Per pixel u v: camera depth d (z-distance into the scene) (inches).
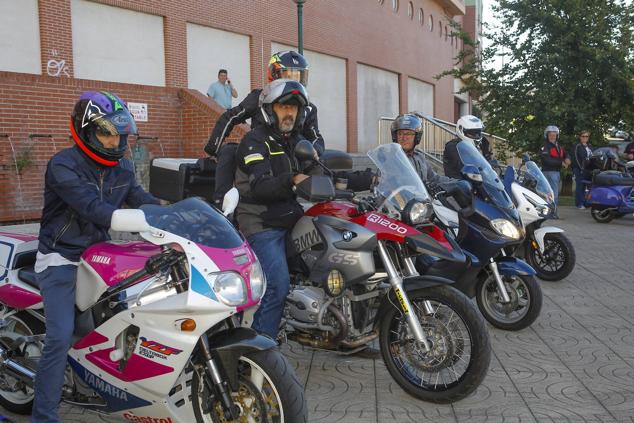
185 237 131.1
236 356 127.5
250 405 129.2
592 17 769.6
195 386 135.1
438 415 165.5
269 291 167.5
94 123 141.3
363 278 165.8
